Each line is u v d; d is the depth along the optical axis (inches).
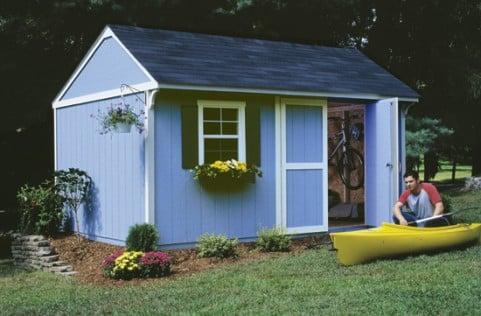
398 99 586.2
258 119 527.5
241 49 581.0
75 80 591.2
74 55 879.1
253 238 526.9
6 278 459.5
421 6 980.6
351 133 681.6
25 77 874.8
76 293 385.1
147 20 813.9
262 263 444.1
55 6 786.2
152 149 482.9
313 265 430.0
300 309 313.1
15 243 538.0
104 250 517.3
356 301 322.3
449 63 998.4
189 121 497.0
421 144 893.8
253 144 523.2
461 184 1120.2
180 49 536.7
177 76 481.1
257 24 892.6
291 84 531.8
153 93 476.4
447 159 1400.1
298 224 548.7
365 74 613.0
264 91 514.0
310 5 866.1
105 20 823.7
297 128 548.7
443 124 1048.8
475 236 493.7
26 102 893.2
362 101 584.7
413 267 408.8
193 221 498.6
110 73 534.0
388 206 569.6
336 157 709.3
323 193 562.6
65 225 596.1
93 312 328.8
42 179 871.1
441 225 474.3
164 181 487.5
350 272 402.6
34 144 880.9
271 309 315.6
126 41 517.3
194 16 852.0
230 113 518.6
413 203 484.4
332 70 598.9
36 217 575.2
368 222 589.9
